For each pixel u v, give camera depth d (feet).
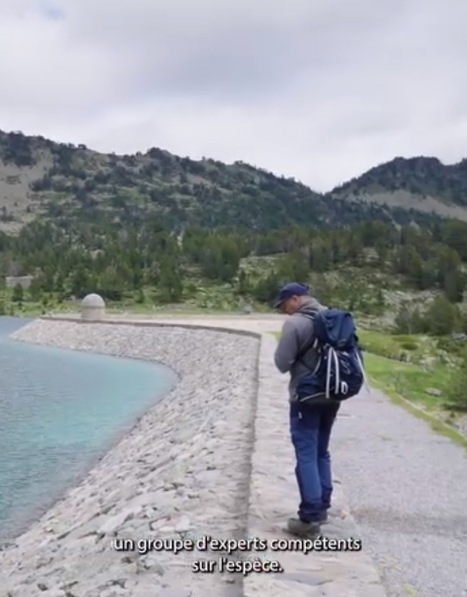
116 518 36.14
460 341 200.95
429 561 25.31
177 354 195.42
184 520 30.27
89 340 244.22
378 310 499.92
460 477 37.76
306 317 24.52
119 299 503.20
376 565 24.90
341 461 41.57
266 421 50.93
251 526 26.30
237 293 528.63
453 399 78.38
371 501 33.06
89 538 34.81
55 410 105.50
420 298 549.13
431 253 650.43
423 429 52.37
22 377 152.15
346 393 24.03
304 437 24.85
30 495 58.34
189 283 552.00
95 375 157.58
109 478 57.57
